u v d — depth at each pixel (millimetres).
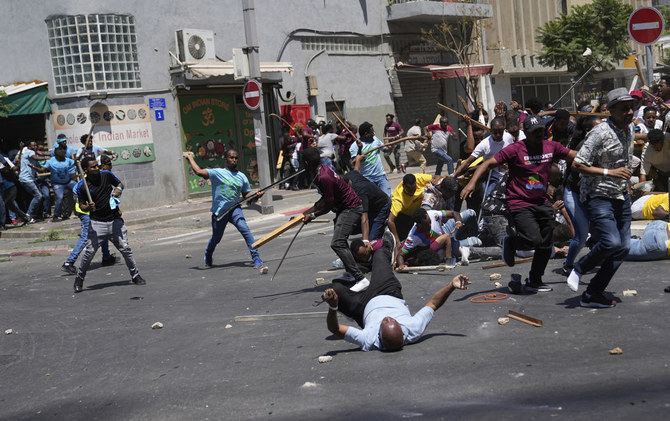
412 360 5246
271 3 22422
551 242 6746
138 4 19531
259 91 16422
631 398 4062
